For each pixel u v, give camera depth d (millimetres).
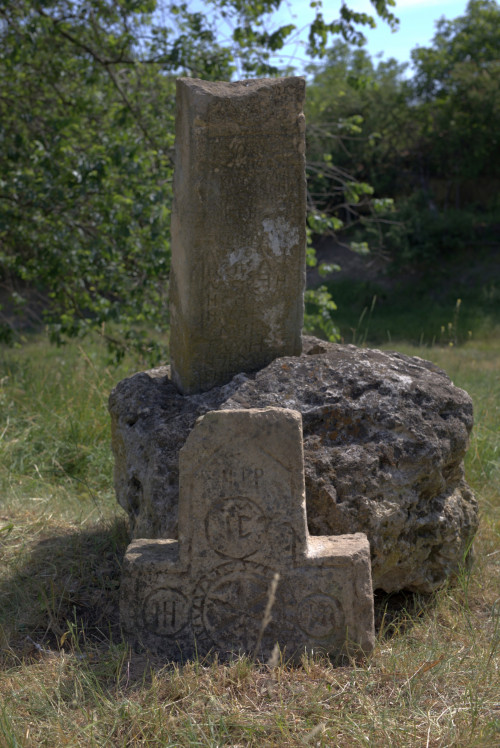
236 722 2523
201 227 3629
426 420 3471
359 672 2873
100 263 7395
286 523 2961
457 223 22219
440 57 25656
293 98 3617
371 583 2971
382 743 2436
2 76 8422
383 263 22156
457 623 3322
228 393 3547
